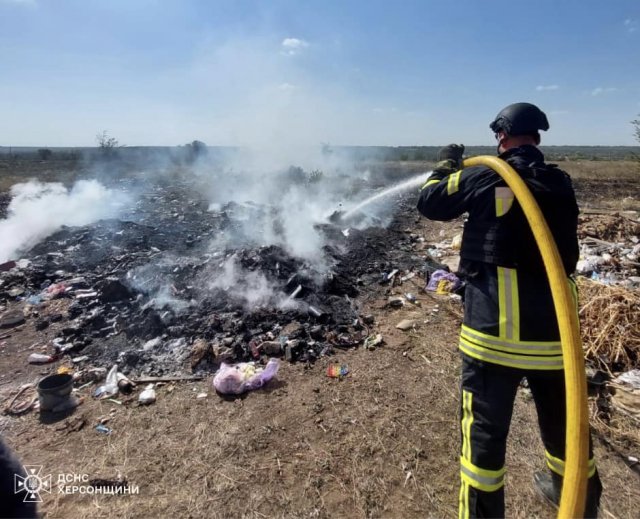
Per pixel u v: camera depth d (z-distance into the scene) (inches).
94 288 203.0
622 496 89.3
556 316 66.2
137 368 140.3
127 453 101.3
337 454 100.9
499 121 77.5
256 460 99.0
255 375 130.1
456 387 128.3
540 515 84.6
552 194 68.2
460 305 190.1
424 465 98.2
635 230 310.0
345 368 138.3
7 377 136.8
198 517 84.5
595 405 117.3
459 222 380.5
